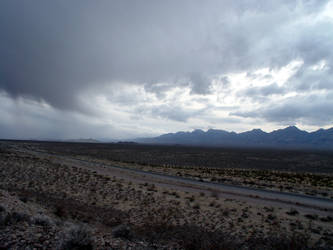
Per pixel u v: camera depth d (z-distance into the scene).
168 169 44.12
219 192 22.48
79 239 5.04
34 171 26.92
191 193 21.28
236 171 43.19
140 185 24.28
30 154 54.88
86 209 12.64
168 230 8.77
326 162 72.38
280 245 7.54
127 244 6.13
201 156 89.44
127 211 13.50
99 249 5.30
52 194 16.34
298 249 7.32
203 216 13.42
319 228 11.76
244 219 13.22
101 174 30.97
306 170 51.50
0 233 5.24
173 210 14.32
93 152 91.38
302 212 15.66
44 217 6.96
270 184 28.52
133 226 9.88
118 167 43.69
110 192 19.17
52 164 36.22
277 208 16.53
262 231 10.98
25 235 5.36
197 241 6.86
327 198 20.86
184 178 32.28
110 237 6.60
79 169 33.88
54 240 5.39
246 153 113.19
